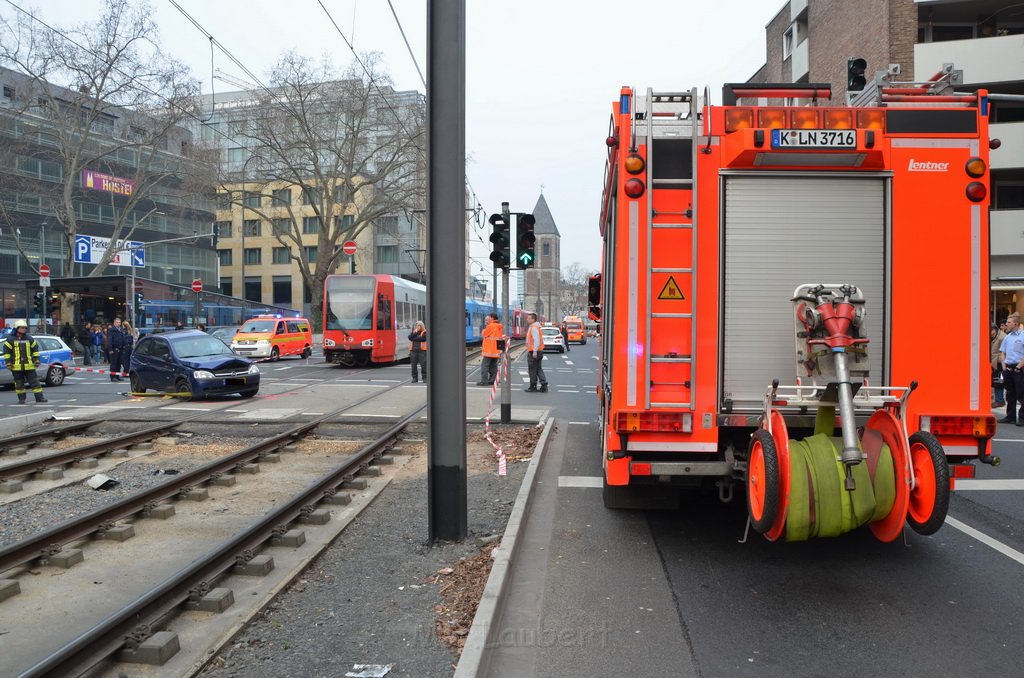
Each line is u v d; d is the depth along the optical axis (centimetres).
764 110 524
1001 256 2656
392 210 4794
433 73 589
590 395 1756
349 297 2692
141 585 513
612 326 590
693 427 527
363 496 757
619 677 377
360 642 411
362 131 4766
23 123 4334
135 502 687
